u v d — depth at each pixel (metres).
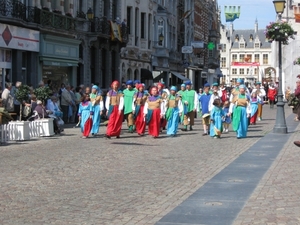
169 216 8.29
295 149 16.89
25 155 15.31
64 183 11.04
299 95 26.69
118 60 43.03
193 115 24.81
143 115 21.62
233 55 166.62
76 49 35.41
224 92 31.61
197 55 73.75
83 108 20.80
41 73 31.89
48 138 20.47
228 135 22.33
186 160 14.50
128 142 19.25
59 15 32.91
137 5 47.41
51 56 32.38
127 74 45.91
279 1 23.00
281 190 10.25
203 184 10.94
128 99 22.83
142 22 49.09
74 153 15.83
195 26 74.88
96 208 8.84
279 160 14.40
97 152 16.12
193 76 73.94
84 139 20.19
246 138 20.72
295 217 8.17
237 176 11.88
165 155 15.58
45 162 13.92
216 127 20.94
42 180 11.36
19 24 28.44
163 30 54.16
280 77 22.89
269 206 8.93
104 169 12.88
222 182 11.16
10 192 10.09
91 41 37.94
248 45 166.00
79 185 10.84
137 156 15.30
